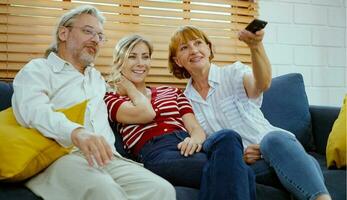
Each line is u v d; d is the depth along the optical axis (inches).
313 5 105.7
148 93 75.0
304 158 55.9
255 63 65.1
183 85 92.7
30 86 55.7
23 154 48.5
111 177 51.5
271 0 101.6
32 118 51.6
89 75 65.7
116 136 70.1
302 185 53.6
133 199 51.3
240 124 71.0
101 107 64.3
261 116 74.1
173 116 70.2
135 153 67.7
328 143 70.9
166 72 90.4
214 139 55.4
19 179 50.0
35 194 49.7
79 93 61.3
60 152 52.0
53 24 82.1
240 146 54.4
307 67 104.2
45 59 62.8
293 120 85.1
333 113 83.7
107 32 86.3
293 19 103.4
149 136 66.5
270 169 60.1
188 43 73.9
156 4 90.7
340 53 107.7
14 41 79.6
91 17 63.9
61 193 48.5
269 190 58.8
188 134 69.1
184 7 92.7
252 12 98.7
